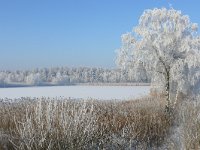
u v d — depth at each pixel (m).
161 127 12.90
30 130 7.21
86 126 7.54
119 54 21.67
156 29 21.09
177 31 20.92
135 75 21.41
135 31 21.36
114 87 92.62
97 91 69.56
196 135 10.24
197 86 24.53
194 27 21.38
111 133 10.09
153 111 15.84
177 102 22.58
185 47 20.86
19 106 12.94
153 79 22.09
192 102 19.12
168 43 20.59
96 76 141.62
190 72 24.20
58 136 7.22
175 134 12.82
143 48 20.77
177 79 22.23
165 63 20.56
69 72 155.00
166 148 10.92
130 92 62.84
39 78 140.00
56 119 7.81
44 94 59.56
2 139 7.74
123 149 9.38
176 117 16.59
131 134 10.53
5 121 9.67
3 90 81.81
